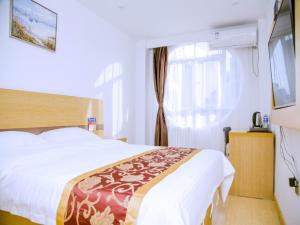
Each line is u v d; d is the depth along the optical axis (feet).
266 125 9.62
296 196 5.26
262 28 10.52
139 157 6.09
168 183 3.78
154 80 13.56
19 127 6.63
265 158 9.06
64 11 8.54
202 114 12.39
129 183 3.79
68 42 8.73
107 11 10.02
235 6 9.51
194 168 4.93
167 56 13.29
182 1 9.12
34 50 7.37
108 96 11.17
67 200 3.65
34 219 3.88
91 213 3.42
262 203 8.56
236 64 11.78
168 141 13.21
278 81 5.59
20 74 6.91
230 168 7.27
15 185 4.17
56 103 7.88
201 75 12.46
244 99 11.62
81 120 9.00
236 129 11.73
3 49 6.43
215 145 12.12
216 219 7.16
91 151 6.49
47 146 5.93
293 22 3.70
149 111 13.97
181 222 2.93
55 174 4.16
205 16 10.48
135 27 11.76
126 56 12.76
